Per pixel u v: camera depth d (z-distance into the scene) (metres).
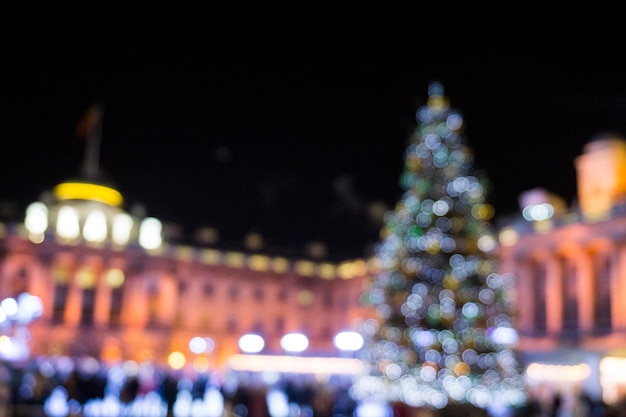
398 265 31.59
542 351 50.94
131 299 79.88
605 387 45.56
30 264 75.62
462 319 30.31
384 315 31.78
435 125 32.62
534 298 57.62
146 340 79.00
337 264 89.94
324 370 68.81
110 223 85.56
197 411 32.44
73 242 77.69
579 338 51.69
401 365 30.88
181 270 82.81
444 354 30.19
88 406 32.22
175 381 31.39
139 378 31.86
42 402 29.64
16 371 33.09
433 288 30.59
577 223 54.31
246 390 30.05
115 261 79.50
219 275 84.44
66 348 75.00
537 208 62.56
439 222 31.16
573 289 55.62
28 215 82.69
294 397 33.06
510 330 31.95
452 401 28.70
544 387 37.34
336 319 87.44
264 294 86.12
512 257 59.09
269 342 84.12
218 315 83.38
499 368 30.67
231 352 82.56
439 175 31.84
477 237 31.41
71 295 77.12
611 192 60.22
